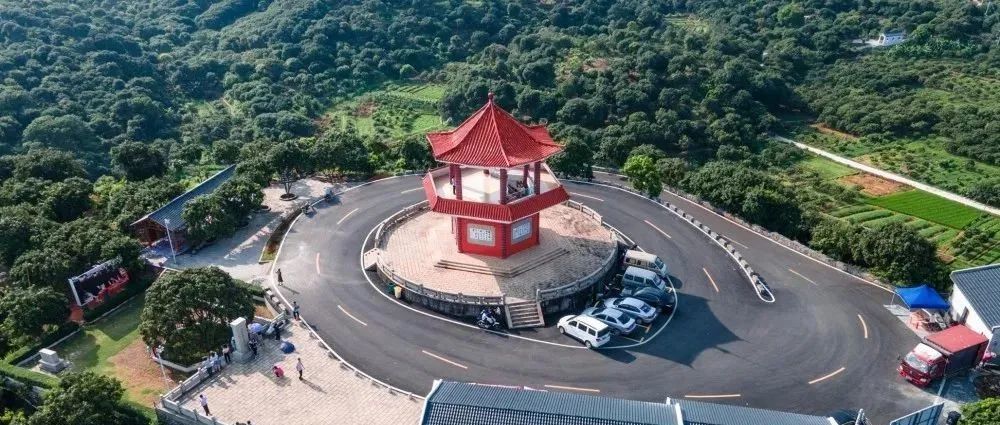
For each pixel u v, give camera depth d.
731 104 143.62
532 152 65.31
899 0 190.00
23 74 126.56
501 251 68.88
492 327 61.31
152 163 96.94
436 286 65.56
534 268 68.50
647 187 91.19
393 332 60.84
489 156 63.88
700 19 198.25
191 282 55.53
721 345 58.81
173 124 135.50
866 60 169.50
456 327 61.69
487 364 56.38
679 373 55.09
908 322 61.97
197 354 56.91
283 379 54.16
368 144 105.00
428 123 143.00
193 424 49.19
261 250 76.62
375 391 53.03
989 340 54.59
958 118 138.12
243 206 80.06
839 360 56.66
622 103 134.75
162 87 145.12
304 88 152.25
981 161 127.50
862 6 191.38
